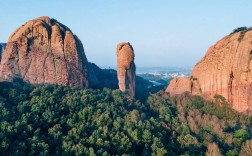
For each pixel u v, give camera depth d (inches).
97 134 3678.6
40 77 5014.8
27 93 4515.3
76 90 4874.5
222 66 5132.9
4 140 3186.5
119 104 4800.7
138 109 4923.7
